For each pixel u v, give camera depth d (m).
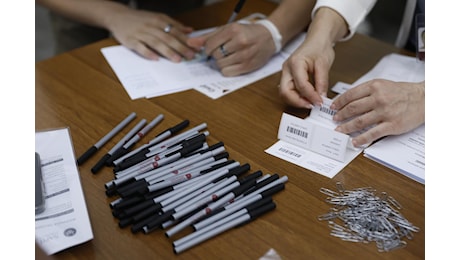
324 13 0.88
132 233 0.56
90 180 0.65
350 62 0.96
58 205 0.57
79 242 0.52
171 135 0.75
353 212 0.59
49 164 0.64
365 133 0.70
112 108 0.82
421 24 0.91
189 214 0.58
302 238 0.55
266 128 0.77
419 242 0.55
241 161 0.69
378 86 0.71
